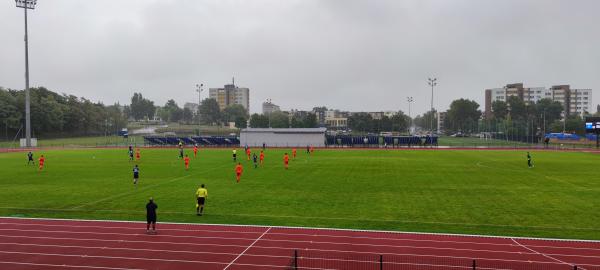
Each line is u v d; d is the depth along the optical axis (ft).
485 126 625.41
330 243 70.54
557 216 88.99
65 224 82.99
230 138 358.43
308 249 67.56
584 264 60.70
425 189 122.11
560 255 64.44
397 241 71.41
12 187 127.03
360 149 311.68
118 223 83.61
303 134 344.08
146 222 84.23
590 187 126.00
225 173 159.63
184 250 67.41
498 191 118.93
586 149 302.66
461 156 240.94
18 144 363.35
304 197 109.91
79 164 193.57
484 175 153.07
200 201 90.58
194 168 176.96
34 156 239.30
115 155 247.50
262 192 117.39
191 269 59.52
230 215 90.12
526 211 93.71
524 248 67.62
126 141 425.28
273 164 193.26
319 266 60.13
